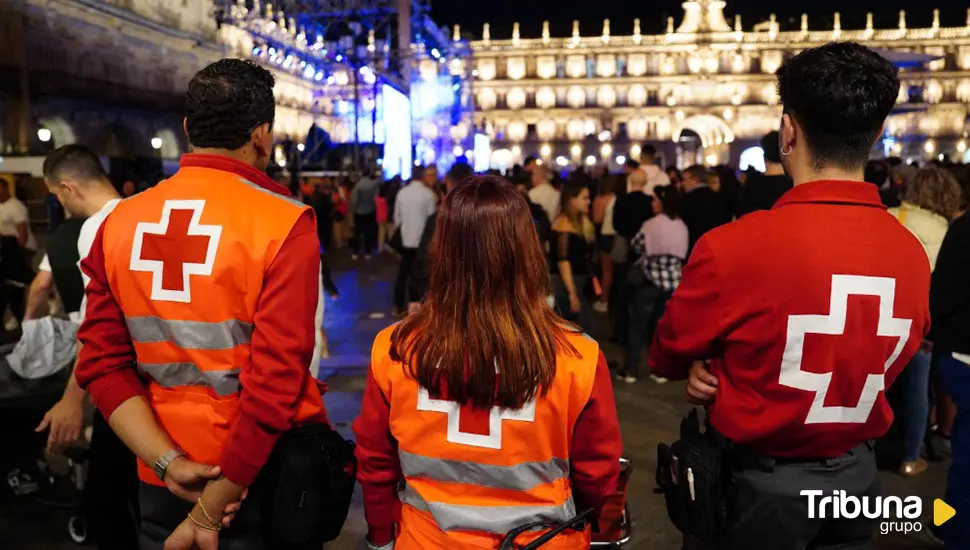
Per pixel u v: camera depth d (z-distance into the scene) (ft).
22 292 26.94
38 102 73.41
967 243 9.43
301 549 6.81
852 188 6.37
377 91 105.60
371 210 61.57
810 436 6.41
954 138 218.18
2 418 13.07
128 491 9.05
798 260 6.18
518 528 5.69
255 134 6.79
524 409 5.65
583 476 6.01
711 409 6.97
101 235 6.66
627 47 228.02
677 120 225.15
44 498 13.71
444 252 5.78
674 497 6.79
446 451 5.79
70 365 12.91
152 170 53.21
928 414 16.37
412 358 5.79
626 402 20.88
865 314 6.19
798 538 6.63
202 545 6.15
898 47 221.46
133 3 93.86
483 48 232.73
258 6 111.96
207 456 6.37
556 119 231.50
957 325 9.57
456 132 213.25
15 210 29.50
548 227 19.95
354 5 100.01
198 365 6.33
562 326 5.92
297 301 6.22
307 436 6.57
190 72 110.73
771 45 223.30
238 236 6.22
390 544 6.66
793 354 6.24
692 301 6.59
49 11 75.92
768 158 15.80
